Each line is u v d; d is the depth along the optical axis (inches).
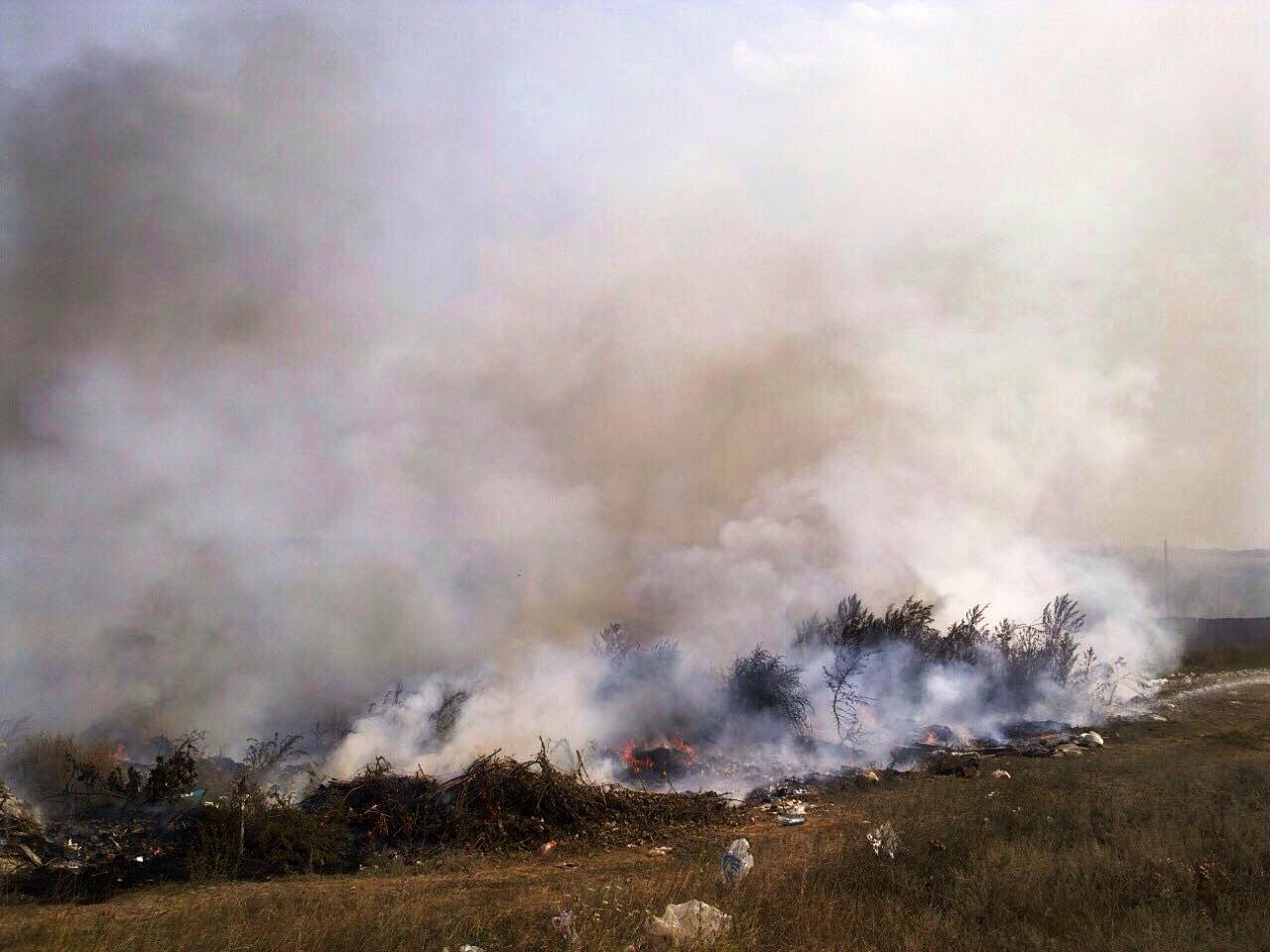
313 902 300.7
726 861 319.0
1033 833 342.3
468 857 370.0
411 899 307.7
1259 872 286.8
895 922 264.7
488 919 277.3
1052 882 287.0
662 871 340.5
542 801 412.2
